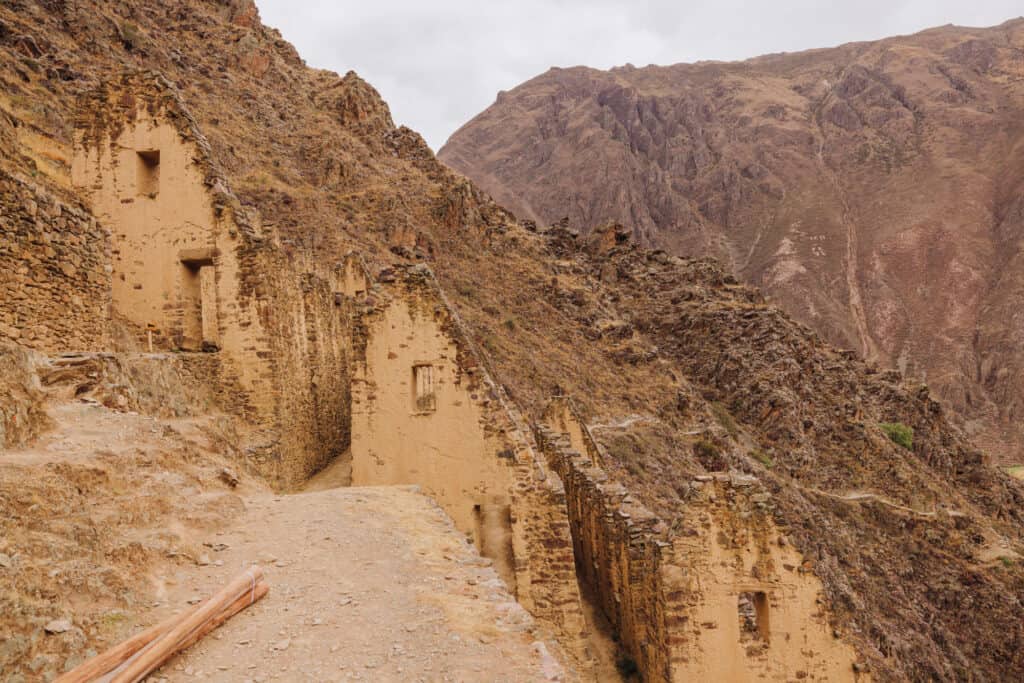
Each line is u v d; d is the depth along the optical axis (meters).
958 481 76.19
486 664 6.75
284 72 86.62
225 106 70.06
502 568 13.14
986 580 55.41
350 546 9.53
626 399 55.84
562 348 58.47
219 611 7.21
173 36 78.75
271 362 17.19
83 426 10.40
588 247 90.38
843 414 69.31
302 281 20.50
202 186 17.75
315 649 6.83
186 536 9.05
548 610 12.98
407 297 14.18
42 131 33.22
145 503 9.01
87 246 14.01
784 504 47.94
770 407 66.69
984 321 197.38
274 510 10.97
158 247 17.84
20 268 11.93
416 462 13.91
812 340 86.12
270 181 59.06
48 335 12.63
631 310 80.44
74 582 6.69
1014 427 158.00
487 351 47.53
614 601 15.03
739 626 12.75
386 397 14.19
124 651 6.13
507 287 63.56
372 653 6.81
